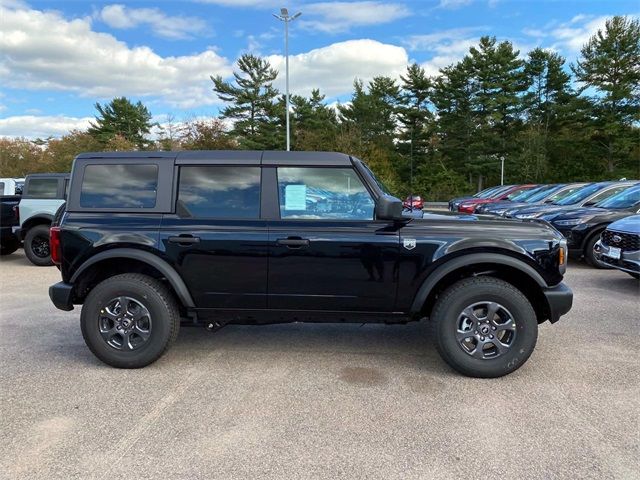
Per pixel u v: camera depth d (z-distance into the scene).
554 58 46.81
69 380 3.94
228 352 4.61
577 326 5.32
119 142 50.38
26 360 4.40
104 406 3.46
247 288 4.06
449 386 3.81
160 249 4.04
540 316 4.26
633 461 2.77
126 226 4.09
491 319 3.91
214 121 43.31
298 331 5.29
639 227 6.68
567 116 43.19
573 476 2.64
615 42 40.09
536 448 2.91
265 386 3.82
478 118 45.03
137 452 2.87
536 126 45.78
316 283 4.02
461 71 44.34
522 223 4.08
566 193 12.97
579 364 4.24
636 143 40.06
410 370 4.16
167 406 3.46
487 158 44.16
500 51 43.34
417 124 46.88
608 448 2.90
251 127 44.69
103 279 4.39
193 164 4.16
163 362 4.34
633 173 40.94
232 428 3.15
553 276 3.94
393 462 2.77
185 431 3.11
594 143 42.44
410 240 3.94
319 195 4.07
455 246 3.91
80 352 4.62
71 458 2.81
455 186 42.41
